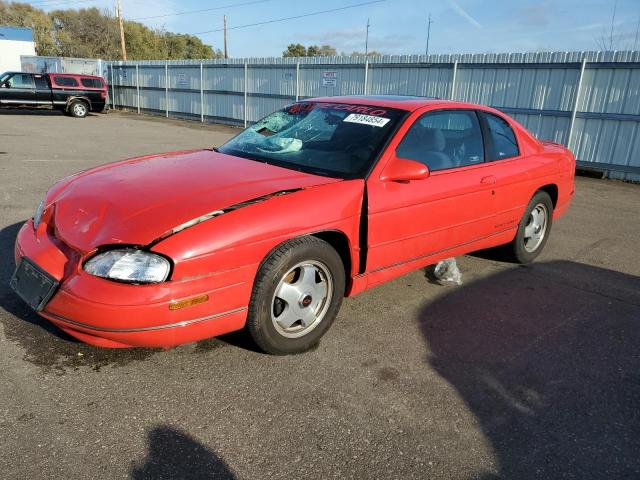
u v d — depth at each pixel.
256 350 3.18
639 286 4.71
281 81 18.53
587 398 2.92
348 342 3.39
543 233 5.21
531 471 2.34
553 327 3.79
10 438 2.31
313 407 2.68
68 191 3.19
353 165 3.45
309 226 3.00
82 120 20.66
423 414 2.69
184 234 2.58
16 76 20.44
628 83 10.49
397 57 14.59
